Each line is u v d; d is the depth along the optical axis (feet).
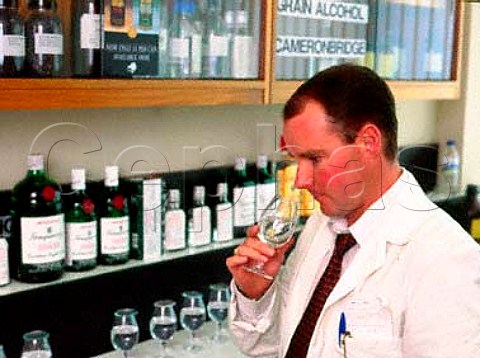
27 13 5.67
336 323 4.87
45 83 5.31
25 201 6.19
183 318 7.19
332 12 7.82
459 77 9.40
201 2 6.58
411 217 4.75
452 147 10.53
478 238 10.41
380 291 4.73
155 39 6.14
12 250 6.33
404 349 4.65
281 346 5.37
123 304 6.98
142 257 7.05
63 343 6.61
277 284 5.62
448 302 4.40
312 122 4.58
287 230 5.31
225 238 7.79
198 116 7.85
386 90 4.75
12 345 6.24
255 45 6.99
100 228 6.77
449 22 9.23
